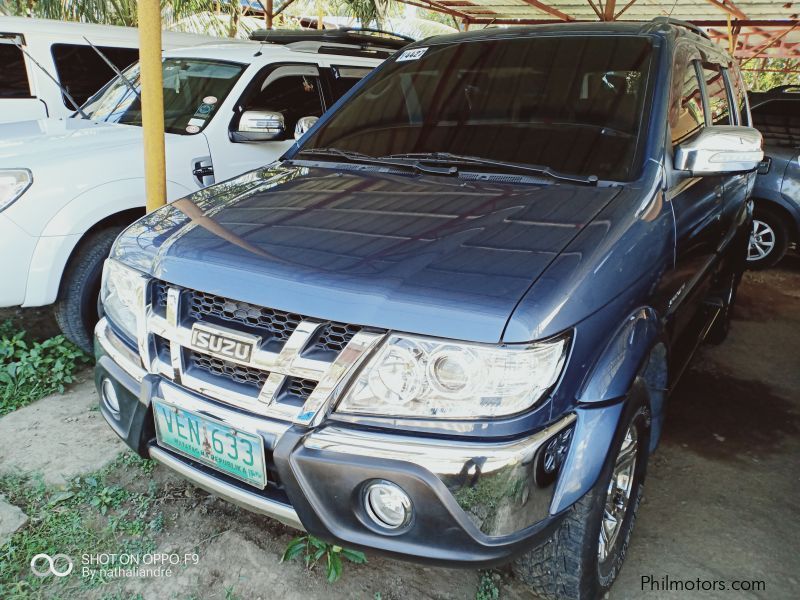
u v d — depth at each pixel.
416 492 1.60
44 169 3.22
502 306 1.62
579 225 1.98
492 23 14.67
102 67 5.88
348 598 2.12
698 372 4.01
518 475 1.60
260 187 2.49
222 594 2.13
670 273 2.35
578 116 2.58
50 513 2.44
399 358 1.63
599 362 1.81
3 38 5.37
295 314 1.73
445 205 2.15
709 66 3.30
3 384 3.31
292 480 1.70
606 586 2.14
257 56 4.44
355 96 3.16
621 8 12.28
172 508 2.51
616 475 2.10
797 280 6.22
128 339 2.14
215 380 1.88
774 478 2.92
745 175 3.68
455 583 2.21
